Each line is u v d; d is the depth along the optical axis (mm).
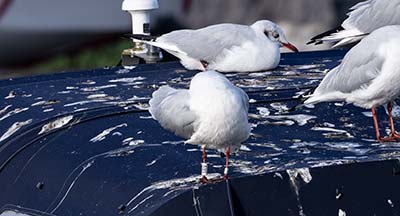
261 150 8961
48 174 8953
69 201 8453
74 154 9078
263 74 12805
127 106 10359
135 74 12633
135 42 14625
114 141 9258
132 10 14688
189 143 8672
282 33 14039
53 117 10078
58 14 32531
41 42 32594
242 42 13547
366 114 10445
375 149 8922
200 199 7512
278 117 10039
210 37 13789
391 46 10062
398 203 7719
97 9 32531
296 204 7617
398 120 10375
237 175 8078
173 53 13984
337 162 8109
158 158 8719
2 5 32406
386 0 14773
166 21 30688
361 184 7777
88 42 33062
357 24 14945
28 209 8758
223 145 8523
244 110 8453
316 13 30750
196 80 8516
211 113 8273
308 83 11586
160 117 8688
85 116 10008
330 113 10312
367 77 10180
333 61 13406
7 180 9312
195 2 30953
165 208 7500
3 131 10258
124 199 8023
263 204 7574
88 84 11961
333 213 7609
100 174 8516
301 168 7809
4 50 32312
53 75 12617
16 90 11805
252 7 31375
